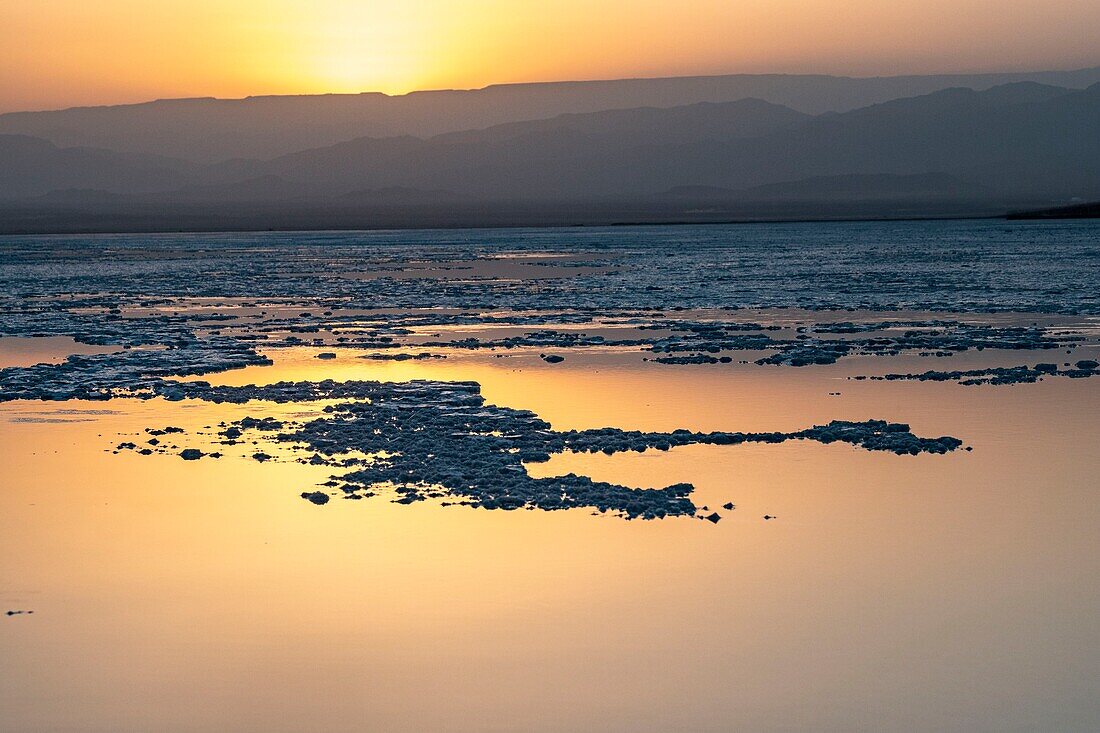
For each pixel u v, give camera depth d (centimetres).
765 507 2936
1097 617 2272
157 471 3356
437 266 13238
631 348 5869
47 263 14975
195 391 4619
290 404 4331
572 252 16112
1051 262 11875
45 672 2097
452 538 2712
